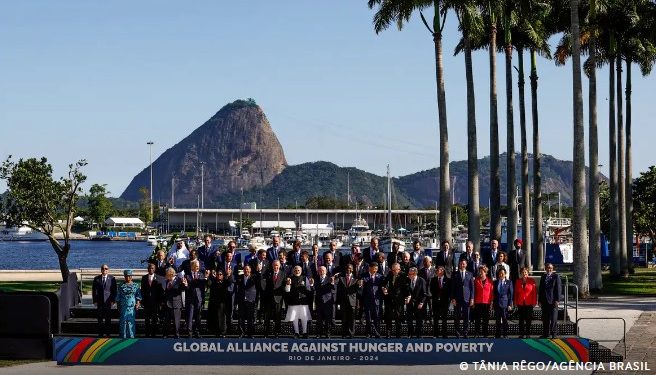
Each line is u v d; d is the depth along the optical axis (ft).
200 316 86.99
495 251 91.97
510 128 182.91
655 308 119.55
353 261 85.92
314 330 86.48
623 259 196.65
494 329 87.10
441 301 84.33
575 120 136.05
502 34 189.16
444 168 142.82
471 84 151.94
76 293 98.58
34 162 173.27
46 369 77.51
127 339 80.69
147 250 590.55
